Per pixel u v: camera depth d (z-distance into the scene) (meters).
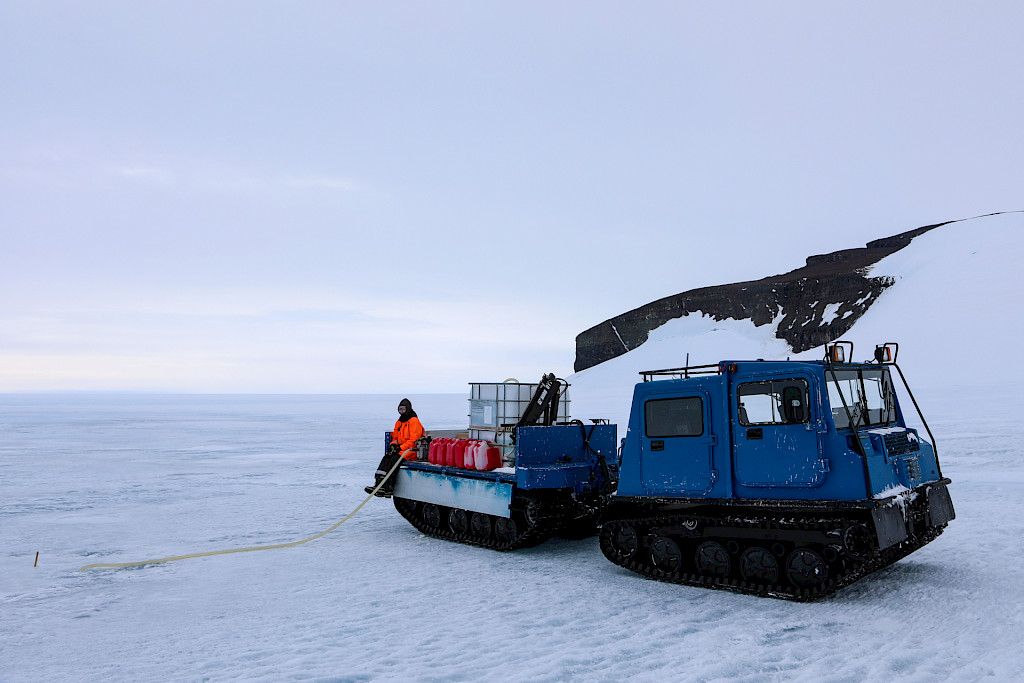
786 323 95.25
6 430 53.97
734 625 6.72
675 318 113.06
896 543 7.29
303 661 5.90
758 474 7.88
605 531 9.31
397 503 13.27
